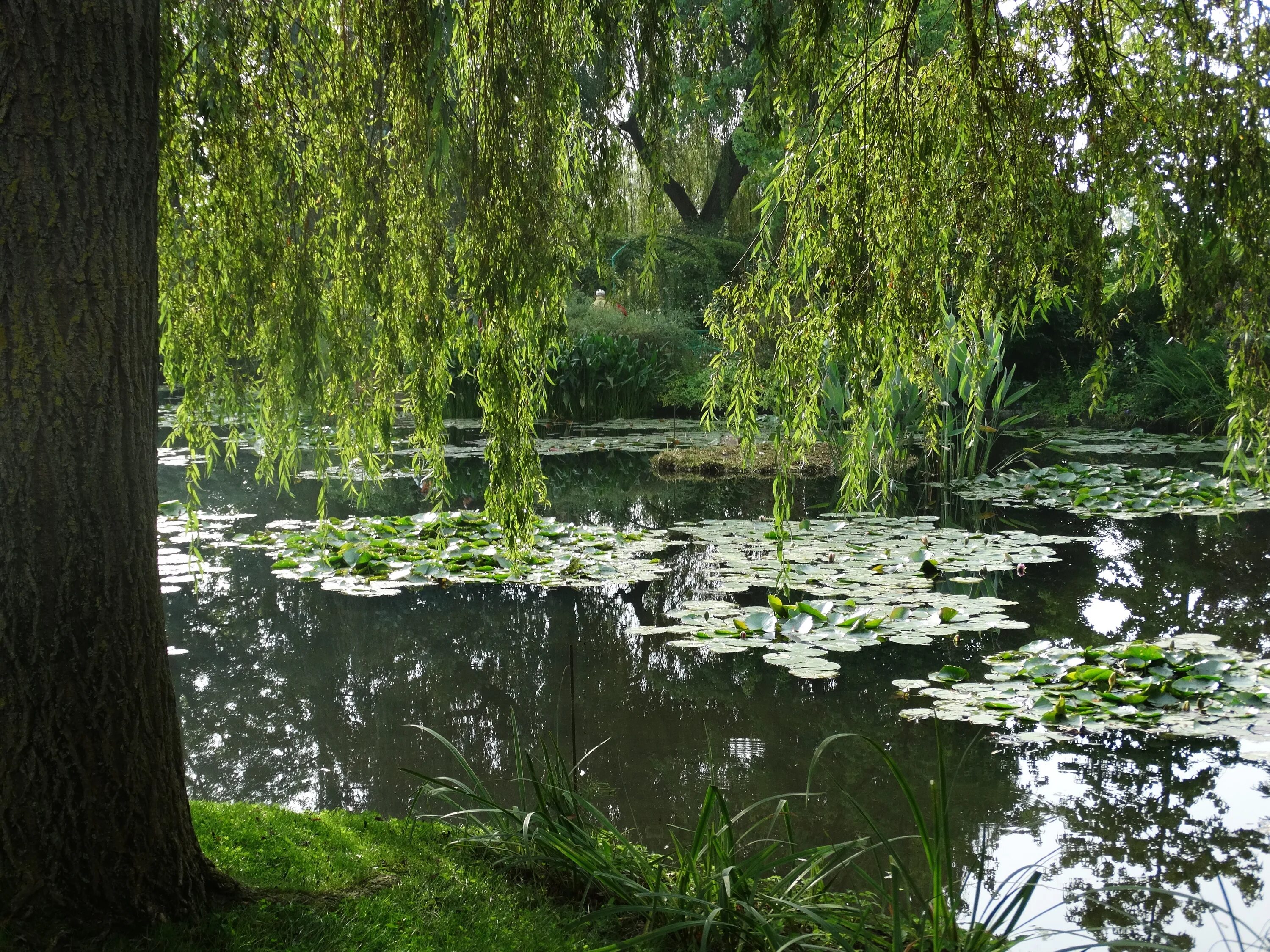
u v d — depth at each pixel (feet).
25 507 6.49
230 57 10.46
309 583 20.97
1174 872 9.70
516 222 10.45
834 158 11.25
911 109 11.04
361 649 17.07
